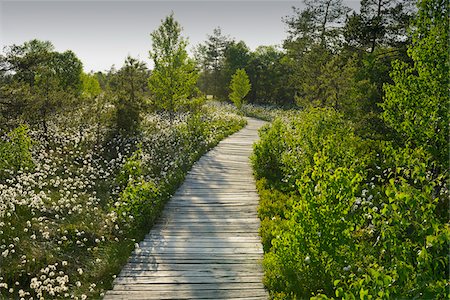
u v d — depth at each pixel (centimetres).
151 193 887
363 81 1298
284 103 4862
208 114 2711
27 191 977
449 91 713
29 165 1124
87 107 1667
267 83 4881
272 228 759
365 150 1084
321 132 1086
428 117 737
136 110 1617
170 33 1944
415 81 756
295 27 3266
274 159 1237
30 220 828
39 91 1450
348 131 1148
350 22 1714
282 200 979
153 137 1576
